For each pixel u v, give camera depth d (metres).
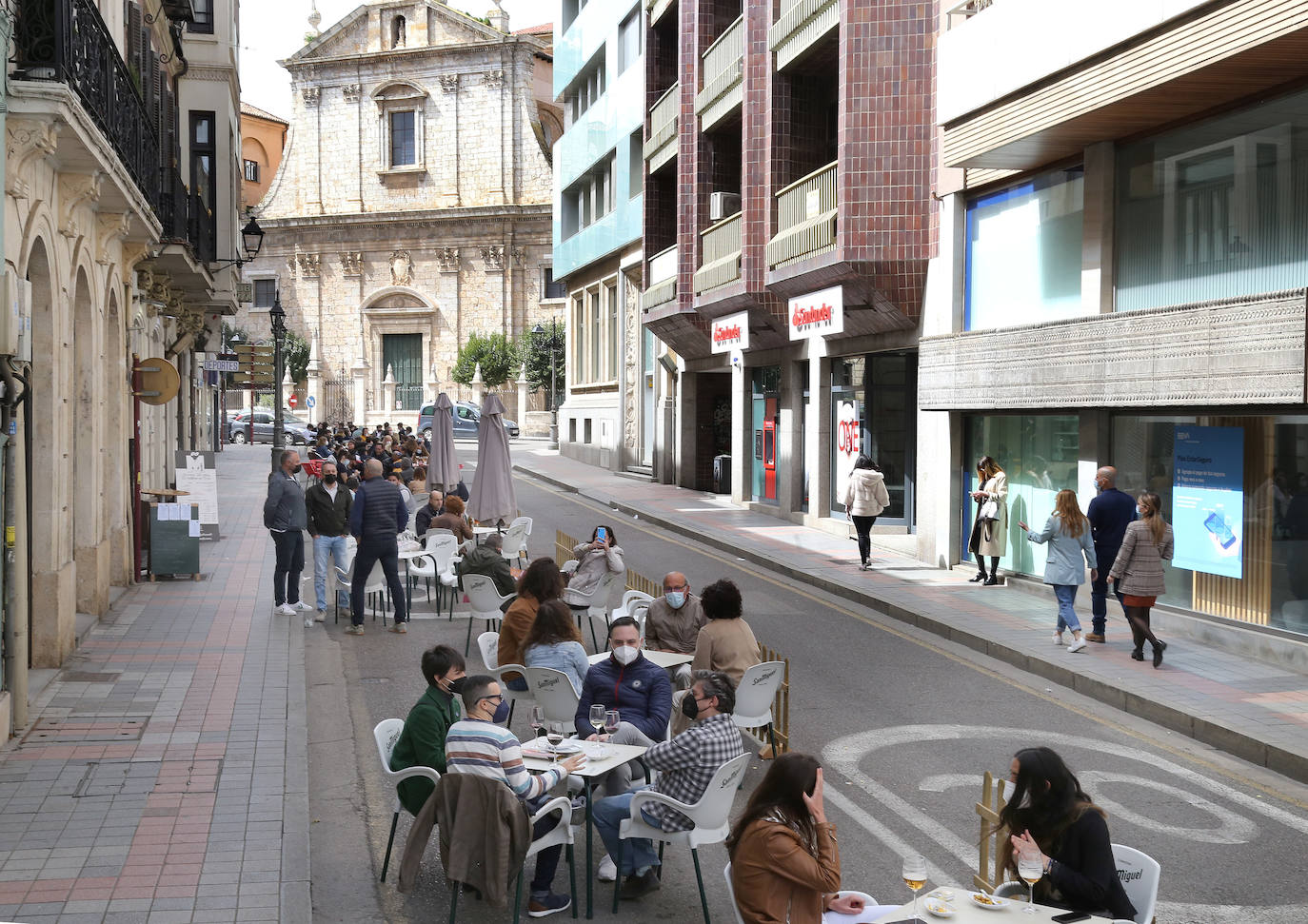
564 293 68.56
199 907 6.40
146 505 17.75
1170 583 14.26
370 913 6.71
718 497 31.83
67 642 12.33
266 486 34.06
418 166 68.69
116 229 13.84
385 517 14.63
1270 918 6.69
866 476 18.97
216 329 33.84
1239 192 12.97
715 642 9.14
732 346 26.64
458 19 67.94
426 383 68.75
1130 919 5.28
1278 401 11.55
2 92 9.03
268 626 14.44
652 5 33.00
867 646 13.91
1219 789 8.95
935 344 18.14
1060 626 13.23
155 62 17.98
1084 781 9.07
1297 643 12.07
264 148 79.12
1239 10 11.16
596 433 43.62
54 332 11.52
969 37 15.55
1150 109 13.37
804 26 21.61
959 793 8.75
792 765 5.39
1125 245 14.82
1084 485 15.39
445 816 6.45
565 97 46.56
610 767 6.95
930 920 4.98
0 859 7.04
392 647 13.93
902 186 19.22
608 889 7.15
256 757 9.15
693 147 28.61
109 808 7.96
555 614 9.05
